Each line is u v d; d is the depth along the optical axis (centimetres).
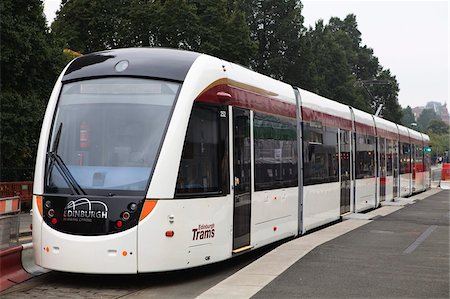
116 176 882
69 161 913
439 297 766
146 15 4031
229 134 1016
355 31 10244
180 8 4009
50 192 899
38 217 897
